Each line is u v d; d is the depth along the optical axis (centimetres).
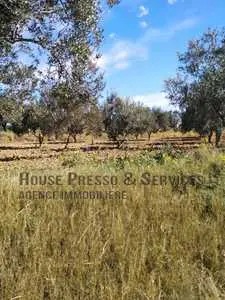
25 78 1341
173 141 5347
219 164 834
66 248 439
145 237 481
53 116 3350
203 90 2728
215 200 615
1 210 487
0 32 730
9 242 436
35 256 417
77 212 516
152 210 555
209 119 2928
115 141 4647
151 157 1084
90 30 858
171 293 392
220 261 458
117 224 486
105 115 4453
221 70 2689
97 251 439
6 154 3300
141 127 5034
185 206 582
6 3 675
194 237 501
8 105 1703
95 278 394
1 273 387
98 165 970
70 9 809
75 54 859
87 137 7150
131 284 387
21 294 363
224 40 2747
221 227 540
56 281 390
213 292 375
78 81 932
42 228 463
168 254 455
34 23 816
